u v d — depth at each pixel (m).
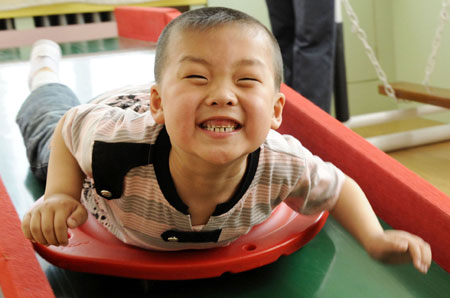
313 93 1.91
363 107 3.42
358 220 0.78
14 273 0.66
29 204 1.01
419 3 3.07
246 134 0.59
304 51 1.89
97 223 0.85
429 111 2.40
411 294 0.77
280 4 2.04
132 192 0.71
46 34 3.03
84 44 2.45
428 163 2.22
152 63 1.90
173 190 0.69
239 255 0.76
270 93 0.61
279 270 0.82
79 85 1.69
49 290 0.64
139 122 0.72
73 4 3.12
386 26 3.34
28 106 1.17
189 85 0.58
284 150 0.74
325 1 1.81
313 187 0.78
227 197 0.71
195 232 0.74
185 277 0.74
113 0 3.17
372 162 0.94
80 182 0.80
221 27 0.59
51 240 0.70
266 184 0.73
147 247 0.78
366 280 0.80
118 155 0.69
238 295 0.76
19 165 1.19
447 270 0.82
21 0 2.99
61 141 0.81
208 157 0.58
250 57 0.58
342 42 2.06
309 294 0.76
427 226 0.84
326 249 0.88
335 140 1.03
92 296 0.75
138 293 0.76
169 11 2.21
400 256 0.73
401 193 0.88
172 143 0.64
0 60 2.14
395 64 3.39
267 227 0.85
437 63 2.97
